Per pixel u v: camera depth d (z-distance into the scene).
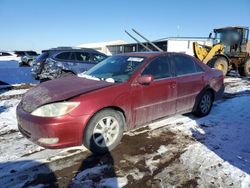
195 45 12.43
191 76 4.89
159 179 3.02
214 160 3.48
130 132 4.44
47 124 3.13
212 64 12.33
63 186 2.86
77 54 9.23
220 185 2.91
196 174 3.13
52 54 8.98
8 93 8.09
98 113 3.45
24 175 3.05
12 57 28.67
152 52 4.73
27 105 3.51
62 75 8.81
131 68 4.14
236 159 3.52
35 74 9.50
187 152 3.71
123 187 2.87
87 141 3.41
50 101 3.26
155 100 4.18
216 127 4.80
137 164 3.36
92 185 2.89
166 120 5.11
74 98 3.29
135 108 3.89
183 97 4.72
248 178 3.05
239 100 7.09
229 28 13.30
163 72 4.40
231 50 13.45
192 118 5.30
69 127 3.21
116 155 3.60
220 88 5.71
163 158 3.53
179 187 2.88
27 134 3.45
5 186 2.83
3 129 4.59
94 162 3.39
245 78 12.69
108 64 4.62
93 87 3.61
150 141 4.09
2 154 3.57
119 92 3.65
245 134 4.47
